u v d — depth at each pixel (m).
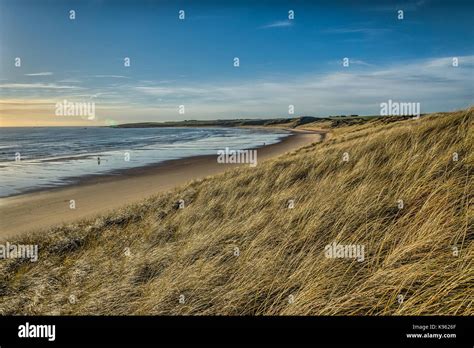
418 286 4.46
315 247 6.12
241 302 5.21
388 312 4.27
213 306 5.25
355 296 4.58
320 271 5.33
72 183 27.31
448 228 5.27
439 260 4.72
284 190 10.29
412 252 5.12
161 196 15.28
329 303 4.58
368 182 8.22
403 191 7.10
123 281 6.89
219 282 5.87
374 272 4.98
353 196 7.62
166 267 7.15
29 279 8.25
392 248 5.44
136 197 21.17
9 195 23.06
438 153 8.16
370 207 6.84
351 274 5.15
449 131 9.11
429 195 6.40
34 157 49.19
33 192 23.92
